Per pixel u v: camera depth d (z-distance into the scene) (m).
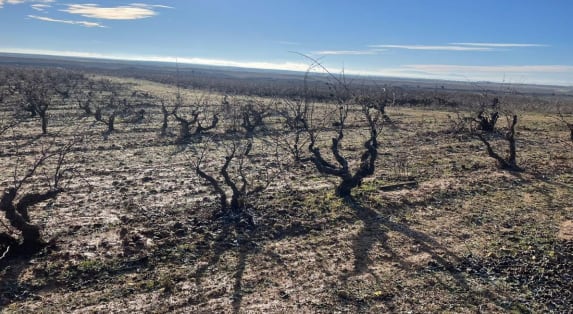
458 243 11.48
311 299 8.71
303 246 11.06
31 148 21.67
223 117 35.09
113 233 11.42
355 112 40.12
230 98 50.97
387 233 12.00
